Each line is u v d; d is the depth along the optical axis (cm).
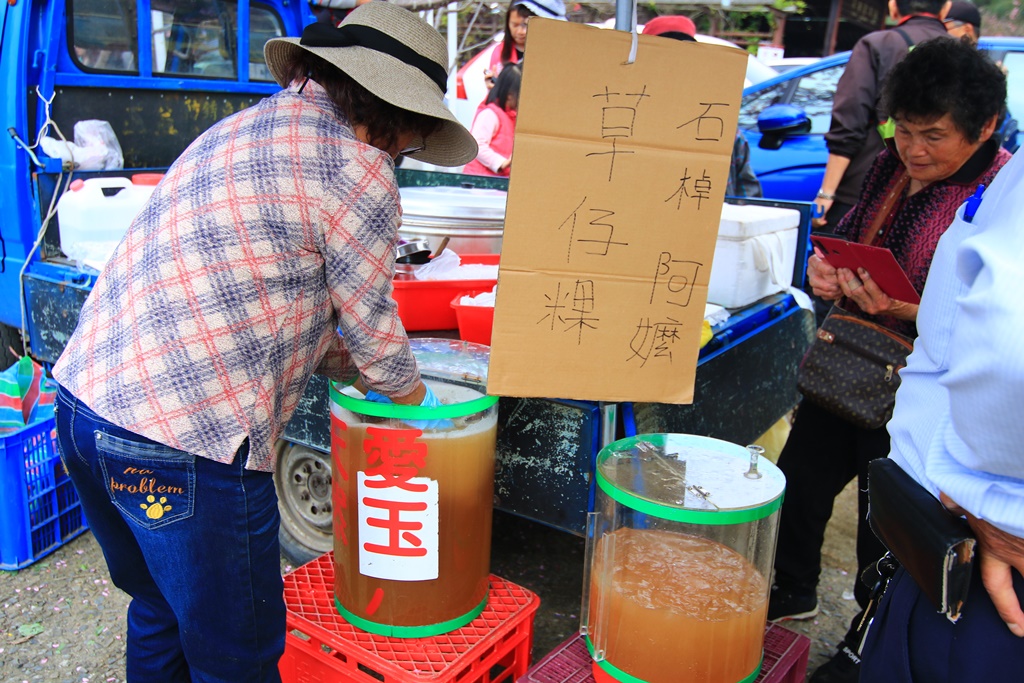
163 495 147
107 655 238
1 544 274
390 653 179
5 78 296
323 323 156
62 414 154
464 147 171
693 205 167
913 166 198
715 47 156
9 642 241
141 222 151
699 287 174
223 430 144
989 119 183
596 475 181
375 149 149
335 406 181
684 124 161
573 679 180
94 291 155
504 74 398
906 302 196
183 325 142
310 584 206
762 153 506
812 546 246
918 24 384
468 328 221
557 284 166
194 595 153
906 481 130
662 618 165
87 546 294
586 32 150
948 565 114
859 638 218
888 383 208
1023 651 120
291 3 399
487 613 196
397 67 149
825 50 884
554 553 304
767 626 203
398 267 232
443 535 179
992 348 97
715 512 158
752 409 276
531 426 201
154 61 345
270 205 143
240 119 152
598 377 175
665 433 214
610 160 159
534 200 159
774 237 277
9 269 312
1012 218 104
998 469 107
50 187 304
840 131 394
